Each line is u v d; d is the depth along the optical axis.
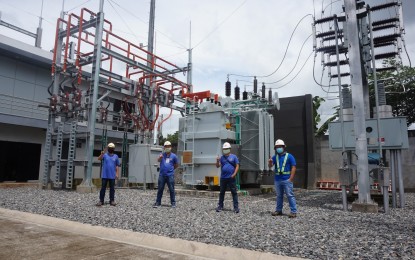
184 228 5.69
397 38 11.19
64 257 4.09
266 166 12.89
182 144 13.63
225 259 4.23
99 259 4.05
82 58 13.95
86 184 12.61
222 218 6.78
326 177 18.94
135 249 4.61
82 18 13.98
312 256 4.05
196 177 12.61
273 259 4.02
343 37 10.43
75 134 13.45
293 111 19.34
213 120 12.45
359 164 8.53
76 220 6.45
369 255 4.06
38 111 18.27
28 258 4.00
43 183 14.23
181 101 18.61
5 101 16.75
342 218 7.01
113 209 7.92
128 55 15.88
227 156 8.01
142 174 15.24
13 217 7.14
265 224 6.12
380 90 11.50
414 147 16.06
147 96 16.31
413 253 4.13
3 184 14.62
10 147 16.59
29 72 18.02
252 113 12.93
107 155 8.80
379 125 8.88
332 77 13.11
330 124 9.93
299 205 9.60
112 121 16.23
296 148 18.94
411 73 18.78
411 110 19.58
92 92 13.28
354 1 8.97
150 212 7.49
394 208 9.05
